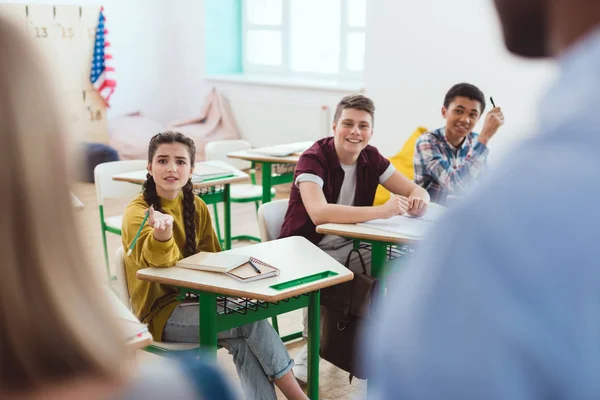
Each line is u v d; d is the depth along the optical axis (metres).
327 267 2.39
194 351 2.33
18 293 0.36
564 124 0.32
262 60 7.16
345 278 2.33
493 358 0.31
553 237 0.31
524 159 0.33
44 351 0.36
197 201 2.60
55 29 6.25
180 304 2.36
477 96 3.38
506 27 0.36
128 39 7.09
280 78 6.79
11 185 0.36
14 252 0.36
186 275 2.24
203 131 6.82
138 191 3.83
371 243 2.70
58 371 0.36
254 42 7.19
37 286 0.36
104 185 3.74
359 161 3.03
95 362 0.37
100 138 6.59
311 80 6.58
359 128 2.91
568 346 0.30
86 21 6.39
